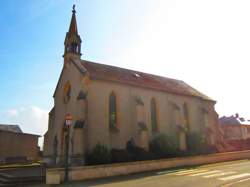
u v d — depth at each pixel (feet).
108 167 67.31
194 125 123.24
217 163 88.89
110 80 96.22
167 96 115.44
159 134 103.55
